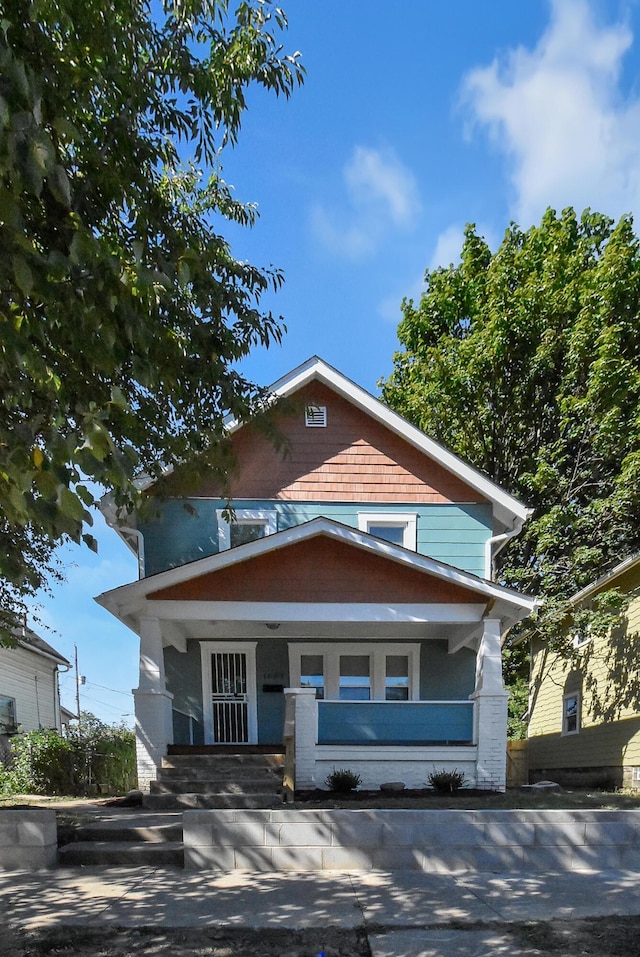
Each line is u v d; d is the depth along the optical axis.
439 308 21.06
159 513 4.86
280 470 12.76
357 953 4.12
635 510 16.00
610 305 16.69
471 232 20.83
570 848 6.29
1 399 3.50
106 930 4.50
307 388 13.09
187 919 4.73
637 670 13.61
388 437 13.09
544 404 18.84
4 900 5.22
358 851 6.23
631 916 4.82
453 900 5.21
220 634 12.50
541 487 17.05
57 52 4.46
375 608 10.73
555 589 16.30
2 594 9.44
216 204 7.61
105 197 5.11
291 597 10.75
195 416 6.50
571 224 19.55
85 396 4.41
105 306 3.64
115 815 7.94
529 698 20.45
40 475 2.79
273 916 4.80
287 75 5.95
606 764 14.69
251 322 6.46
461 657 12.87
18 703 20.17
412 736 10.52
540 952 4.12
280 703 12.59
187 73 5.58
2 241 3.09
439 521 12.88
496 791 10.11
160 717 10.16
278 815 6.28
